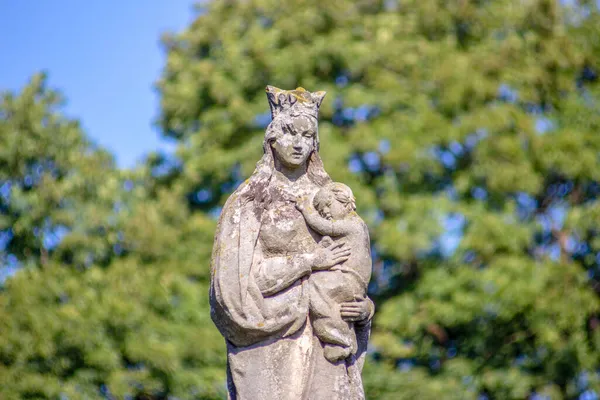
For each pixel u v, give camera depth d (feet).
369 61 123.65
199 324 112.78
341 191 43.60
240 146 122.01
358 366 43.32
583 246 122.01
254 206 43.19
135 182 125.39
